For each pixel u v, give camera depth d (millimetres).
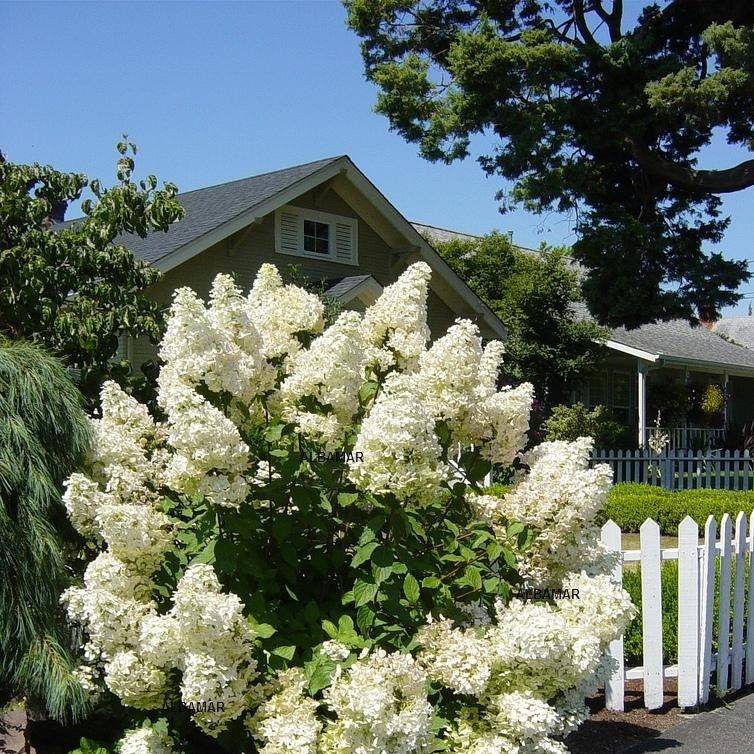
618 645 5660
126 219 7414
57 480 4164
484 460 4176
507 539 4043
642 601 5746
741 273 16734
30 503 3947
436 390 3955
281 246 15109
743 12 16641
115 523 3494
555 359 21031
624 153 17672
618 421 24516
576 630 3551
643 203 17859
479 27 16469
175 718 3689
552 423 19938
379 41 18484
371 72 18453
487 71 15625
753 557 6293
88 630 3748
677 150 17703
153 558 3662
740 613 6172
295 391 3848
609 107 16375
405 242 16516
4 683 4129
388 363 4258
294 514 3896
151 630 3223
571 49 15664
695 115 15453
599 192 17156
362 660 3400
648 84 15531
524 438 4160
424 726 3219
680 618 5738
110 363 7074
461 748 3527
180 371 3562
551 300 21156
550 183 15609
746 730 5367
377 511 3793
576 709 3879
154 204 7531
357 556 3557
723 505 13016
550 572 4148
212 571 3254
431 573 3926
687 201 18062
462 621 3883
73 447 4203
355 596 3559
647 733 5293
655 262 17047
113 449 3977
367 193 15781
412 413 3500
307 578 4125
